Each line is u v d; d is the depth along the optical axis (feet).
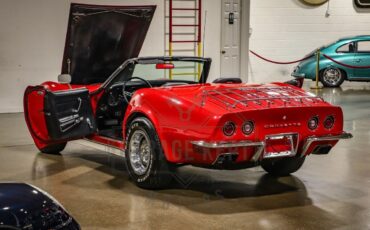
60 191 16.75
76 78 34.73
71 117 19.01
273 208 15.08
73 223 10.02
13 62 34.63
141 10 37.19
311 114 15.76
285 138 15.53
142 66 20.51
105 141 19.31
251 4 52.95
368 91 45.32
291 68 54.65
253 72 53.88
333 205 15.39
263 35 53.72
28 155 22.03
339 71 47.88
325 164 20.42
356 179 18.25
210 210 14.88
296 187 17.25
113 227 13.53
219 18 41.73
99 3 35.78
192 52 40.93
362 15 55.72
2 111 34.81
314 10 54.49
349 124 29.17
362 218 14.29
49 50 35.27
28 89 21.15
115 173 18.98
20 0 34.30
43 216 9.55
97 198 15.99
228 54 43.01
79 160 21.07
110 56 36.24
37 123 21.17
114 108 20.71
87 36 34.86
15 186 10.50
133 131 16.94
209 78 42.14
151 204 15.39
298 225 13.73
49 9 34.94
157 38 39.22
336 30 55.36
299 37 54.54
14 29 34.37
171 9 39.19
